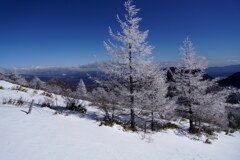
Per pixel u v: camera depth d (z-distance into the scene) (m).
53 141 7.84
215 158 12.41
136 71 12.62
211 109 18.50
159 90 14.73
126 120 16.06
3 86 18.86
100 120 13.41
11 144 6.75
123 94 12.77
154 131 15.14
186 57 18.72
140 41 12.81
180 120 23.27
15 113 9.88
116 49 12.84
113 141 10.08
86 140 9.00
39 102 15.50
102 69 13.17
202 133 18.92
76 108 15.93
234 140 20.30
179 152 11.70
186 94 17.98
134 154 9.15
